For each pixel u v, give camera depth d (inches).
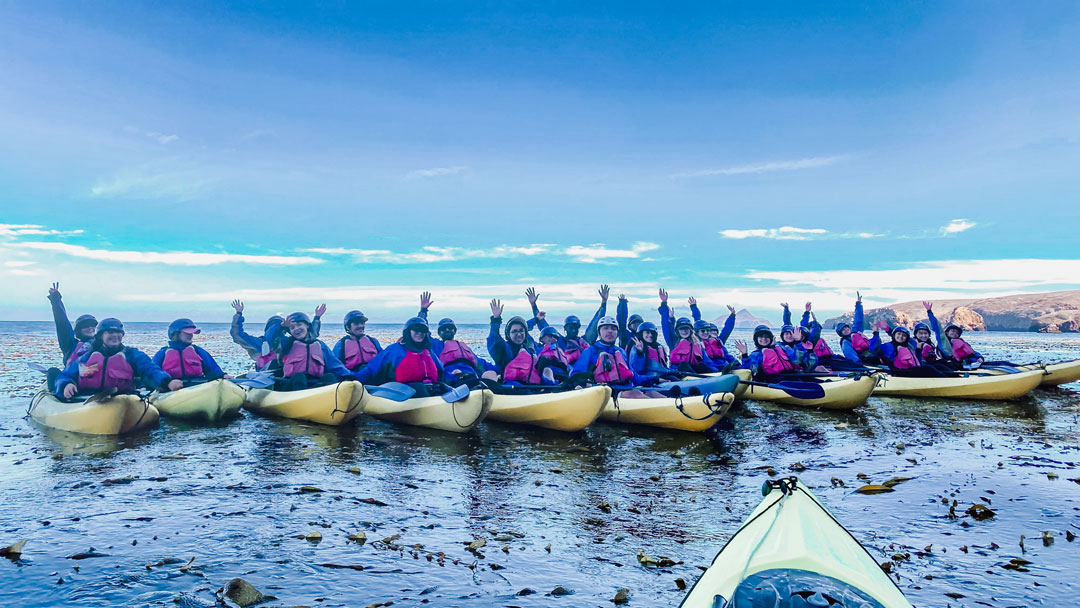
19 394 675.4
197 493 319.6
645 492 337.4
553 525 282.0
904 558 240.2
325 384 553.3
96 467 371.2
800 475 373.4
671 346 711.1
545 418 498.9
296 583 213.5
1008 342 2401.6
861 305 972.6
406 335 555.5
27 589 206.1
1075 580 221.1
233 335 701.9
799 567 164.4
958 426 544.7
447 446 451.2
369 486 340.8
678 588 215.3
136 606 194.9
